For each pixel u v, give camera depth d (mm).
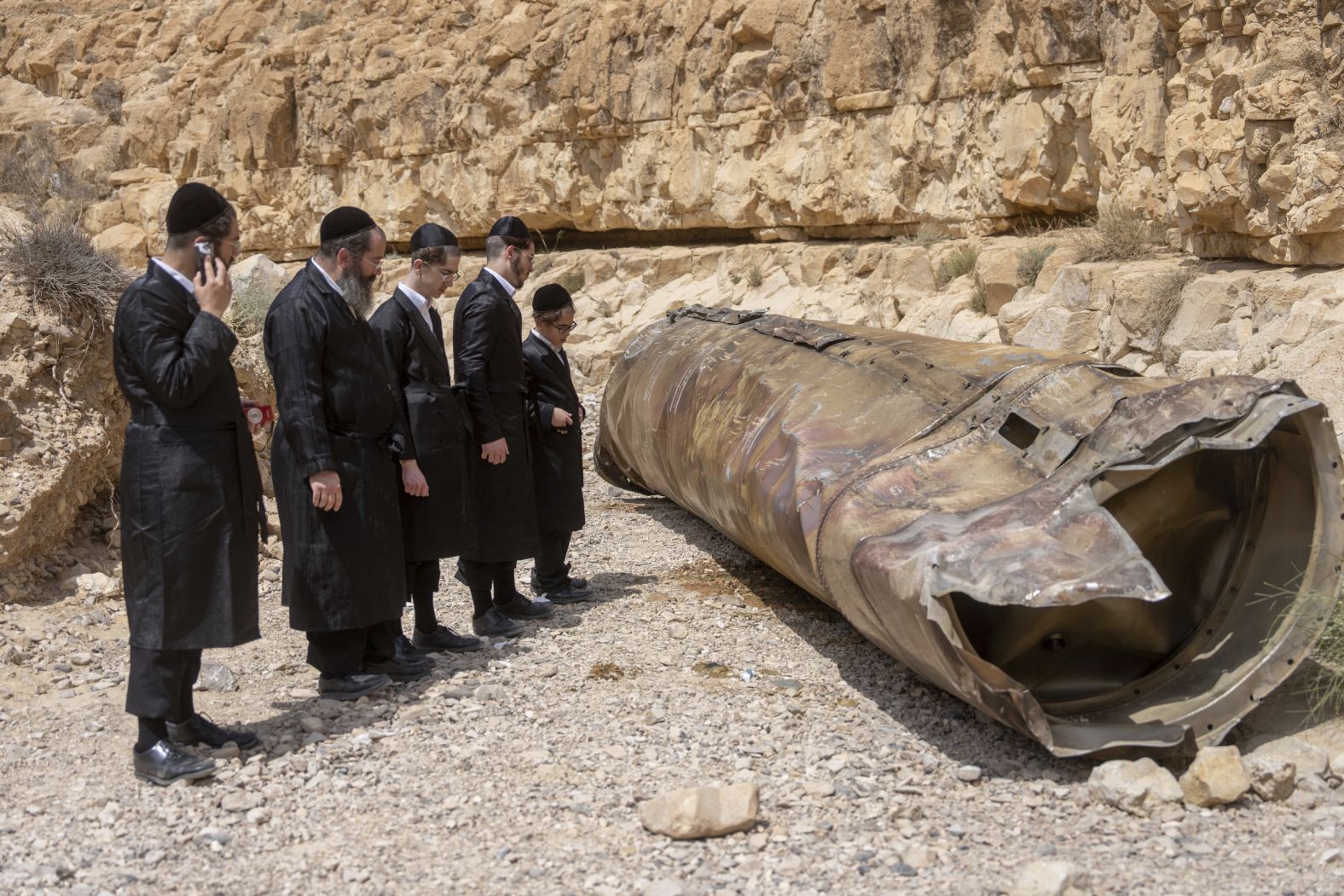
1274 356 7812
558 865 3615
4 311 7023
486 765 4391
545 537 6625
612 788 4160
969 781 4148
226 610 4371
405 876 3578
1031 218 14484
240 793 4184
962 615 4469
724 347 7168
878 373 5781
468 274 21531
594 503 9391
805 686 5195
